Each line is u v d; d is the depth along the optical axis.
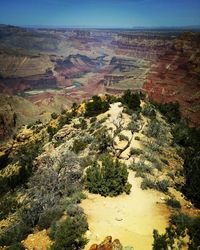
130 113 43.88
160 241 14.34
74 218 16.98
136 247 15.43
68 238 14.80
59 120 56.94
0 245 16.92
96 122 41.91
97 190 21.03
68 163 26.22
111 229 16.94
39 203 19.88
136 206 19.62
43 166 34.28
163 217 18.41
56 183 22.95
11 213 25.84
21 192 31.97
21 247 15.39
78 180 23.39
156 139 34.66
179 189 23.16
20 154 56.12
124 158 26.98
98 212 18.67
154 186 22.31
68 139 42.78
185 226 16.56
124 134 33.88
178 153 33.06
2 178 45.03
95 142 32.50
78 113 53.38
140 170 24.70
